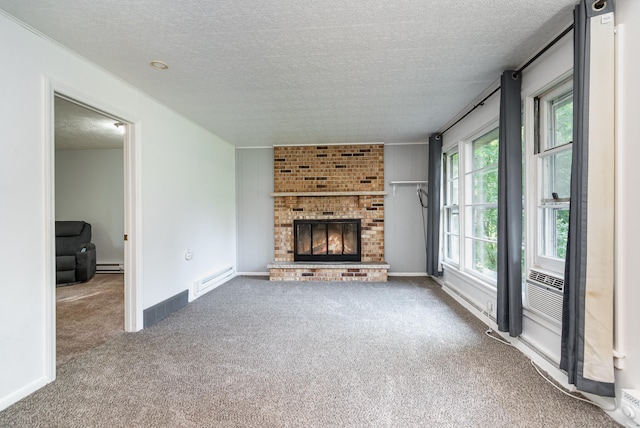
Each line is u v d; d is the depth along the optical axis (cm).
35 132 180
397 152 483
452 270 372
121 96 250
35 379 177
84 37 187
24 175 174
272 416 152
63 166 528
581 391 158
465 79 251
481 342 238
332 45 198
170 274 316
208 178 406
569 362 161
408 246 486
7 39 166
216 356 216
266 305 335
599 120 148
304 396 168
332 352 221
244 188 504
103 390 175
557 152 199
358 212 476
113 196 525
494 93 264
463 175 346
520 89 228
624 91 143
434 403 162
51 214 188
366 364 204
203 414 154
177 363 206
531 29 183
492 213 296
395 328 267
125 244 269
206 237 399
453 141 374
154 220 292
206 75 240
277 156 488
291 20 172
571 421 147
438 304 335
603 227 147
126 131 268
